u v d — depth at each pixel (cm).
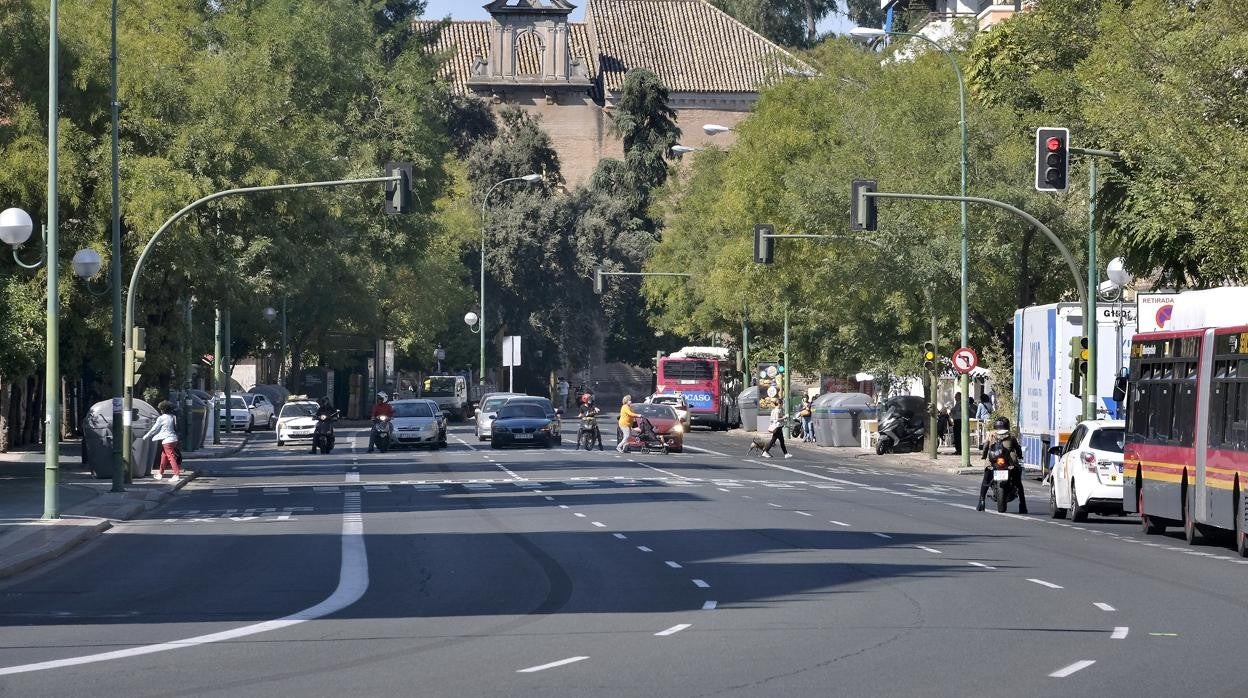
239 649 2464
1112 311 7788
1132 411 5238
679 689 2066
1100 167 6938
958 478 8619
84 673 2230
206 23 10219
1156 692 2036
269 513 5675
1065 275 9506
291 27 10638
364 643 2528
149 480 7312
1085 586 3359
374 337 16388
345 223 11362
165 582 3509
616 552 4119
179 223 7812
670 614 2889
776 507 5841
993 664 2277
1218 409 4422
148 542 4569
